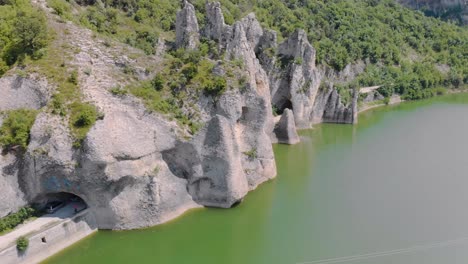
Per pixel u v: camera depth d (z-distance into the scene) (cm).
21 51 6175
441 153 9575
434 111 13362
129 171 5825
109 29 8662
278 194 7444
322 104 11525
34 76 5956
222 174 6462
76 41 6456
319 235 6425
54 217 5728
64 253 5578
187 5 8038
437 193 7688
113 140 5700
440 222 6806
